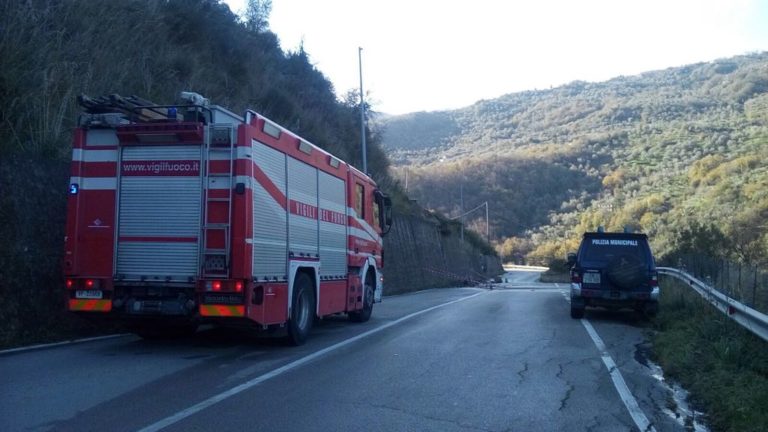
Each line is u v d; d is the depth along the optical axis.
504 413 7.18
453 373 9.26
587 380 9.02
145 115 10.77
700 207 40.31
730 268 14.38
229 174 9.88
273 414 6.88
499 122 157.25
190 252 9.93
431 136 153.50
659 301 16.88
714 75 126.31
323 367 9.53
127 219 10.15
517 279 74.31
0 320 10.61
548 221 96.56
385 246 35.16
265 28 35.25
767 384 7.77
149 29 20.98
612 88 157.25
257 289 10.05
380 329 14.31
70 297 10.20
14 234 11.30
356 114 42.69
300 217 11.82
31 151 12.41
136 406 7.05
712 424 6.89
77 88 14.55
